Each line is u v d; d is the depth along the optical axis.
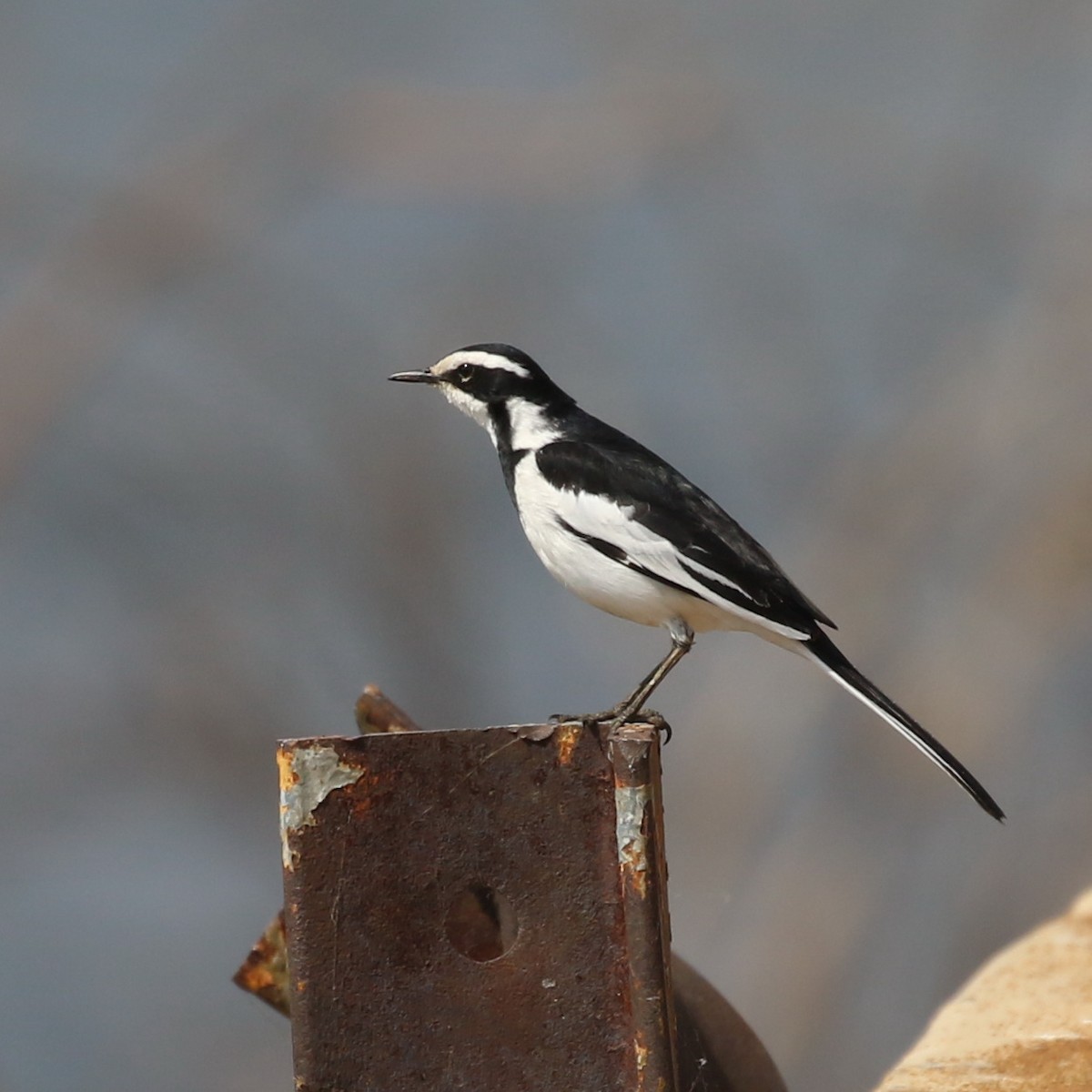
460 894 6.55
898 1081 7.82
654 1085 6.39
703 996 8.88
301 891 6.52
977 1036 8.27
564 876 6.51
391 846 6.54
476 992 6.52
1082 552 27.22
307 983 6.50
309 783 6.53
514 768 6.54
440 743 6.55
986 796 11.73
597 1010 6.49
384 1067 6.50
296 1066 6.51
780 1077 9.01
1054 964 9.16
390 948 6.52
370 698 9.46
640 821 6.43
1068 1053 7.90
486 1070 6.51
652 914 6.43
